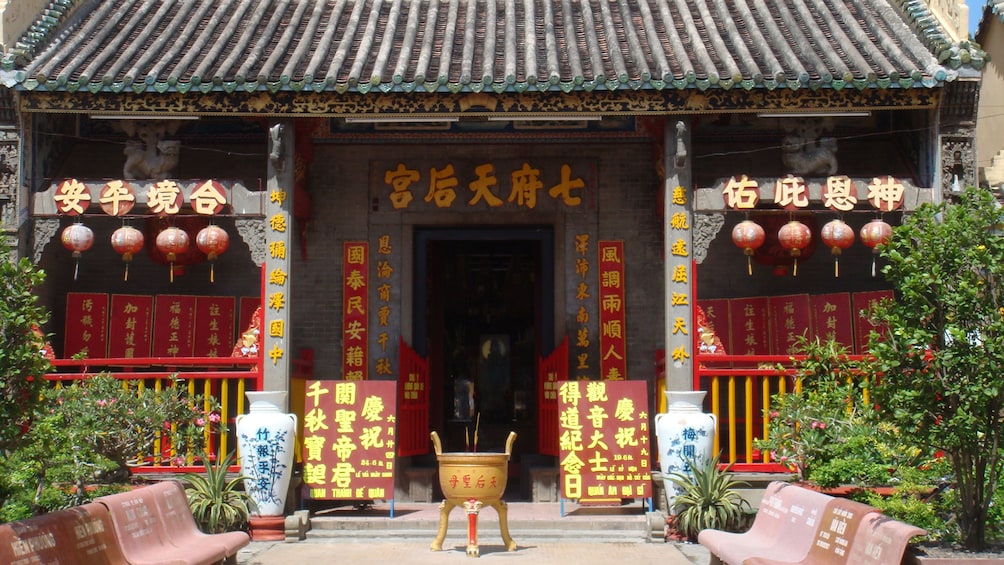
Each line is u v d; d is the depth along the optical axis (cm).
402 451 1661
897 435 1102
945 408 980
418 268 1775
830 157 1514
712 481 1339
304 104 1441
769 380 1683
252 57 1485
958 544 1017
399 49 1576
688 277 1446
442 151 1775
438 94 1430
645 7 1675
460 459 1252
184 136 1750
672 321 1441
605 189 1766
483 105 1440
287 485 1378
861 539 866
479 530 1386
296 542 1348
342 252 1761
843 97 1434
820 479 1236
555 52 1520
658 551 1278
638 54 1484
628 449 1420
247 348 1518
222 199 1459
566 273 1755
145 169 1523
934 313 989
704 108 1437
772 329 1728
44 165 1550
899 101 1440
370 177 1772
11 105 1450
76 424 1257
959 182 1465
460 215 1759
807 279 1764
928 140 1501
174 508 1106
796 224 1510
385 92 1415
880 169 1733
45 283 1653
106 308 1702
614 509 1484
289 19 1692
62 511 872
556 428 1669
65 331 1683
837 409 1271
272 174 1460
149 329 1717
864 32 1571
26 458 1199
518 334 2072
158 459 1455
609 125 1764
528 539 1373
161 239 1507
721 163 1769
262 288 1449
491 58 1498
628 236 1758
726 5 1680
